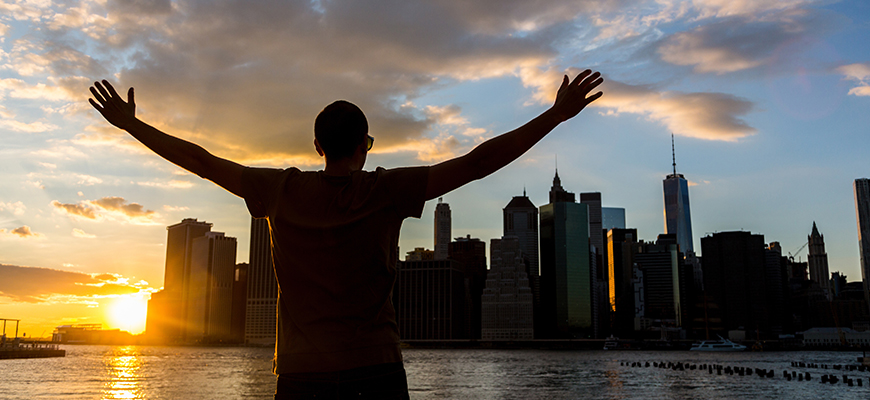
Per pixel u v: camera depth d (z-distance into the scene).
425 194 4.16
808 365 161.88
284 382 4.00
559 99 4.28
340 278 4.00
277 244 4.15
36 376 117.56
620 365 182.88
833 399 78.00
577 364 192.00
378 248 4.09
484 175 4.20
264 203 4.36
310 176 4.32
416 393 88.38
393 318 4.27
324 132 4.33
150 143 4.61
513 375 133.00
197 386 97.44
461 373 142.38
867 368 152.00
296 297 4.05
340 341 3.94
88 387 93.75
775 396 81.81
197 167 4.59
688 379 115.56
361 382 3.93
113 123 4.71
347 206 4.11
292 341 4.01
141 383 103.62
